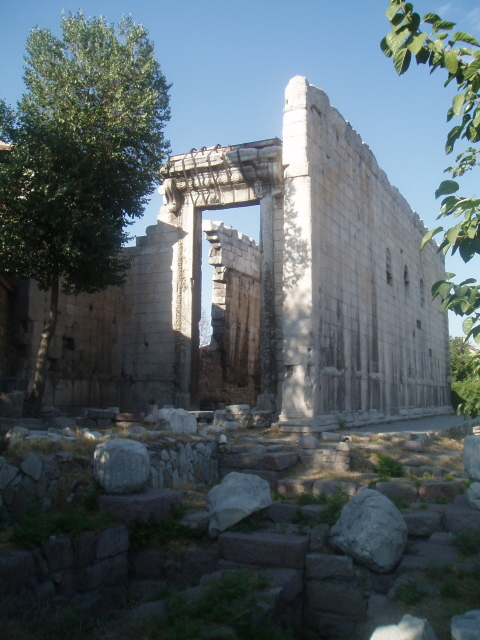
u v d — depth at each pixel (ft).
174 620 20.90
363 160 79.00
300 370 55.52
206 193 69.67
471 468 30.66
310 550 25.91
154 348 71.56
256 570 25.08
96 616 24.04
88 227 50.98
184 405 68.28
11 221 50.29
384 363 80.28
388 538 24.31
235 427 56.18
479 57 19.38
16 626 20.68
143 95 56.29
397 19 19.48
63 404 64.49
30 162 49.24
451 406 124.57
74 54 57.52
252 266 103.81
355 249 72.23
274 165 63.57
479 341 17.58
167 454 37.32
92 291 57.36
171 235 71.82
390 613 21.26
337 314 63.87
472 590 21.83
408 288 97.96
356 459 42.01
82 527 25.57
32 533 23.76
